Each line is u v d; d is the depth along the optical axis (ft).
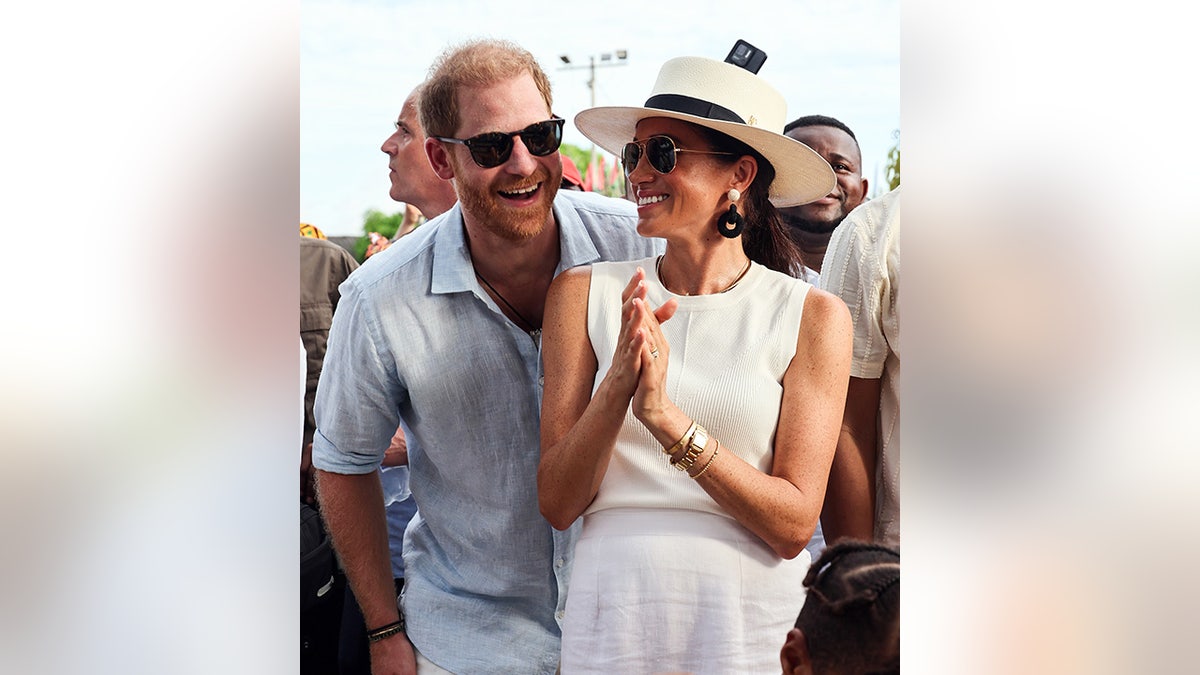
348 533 7.43
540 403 7.16
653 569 6.68
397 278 7.18
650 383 6.17
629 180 6.73
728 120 6.58
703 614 6.68
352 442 7.33
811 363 6.62
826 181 6.71
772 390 6.58
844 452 7.27
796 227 7.13
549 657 7.33
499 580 7.34
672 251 6.75
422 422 7.27
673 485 6.66
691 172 6.63
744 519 6.40
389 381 7.25
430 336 7.16
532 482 7.23
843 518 7.29
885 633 6.82
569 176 7.22
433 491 7.40
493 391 7.19
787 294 6.71
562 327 6.77
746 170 6.70
